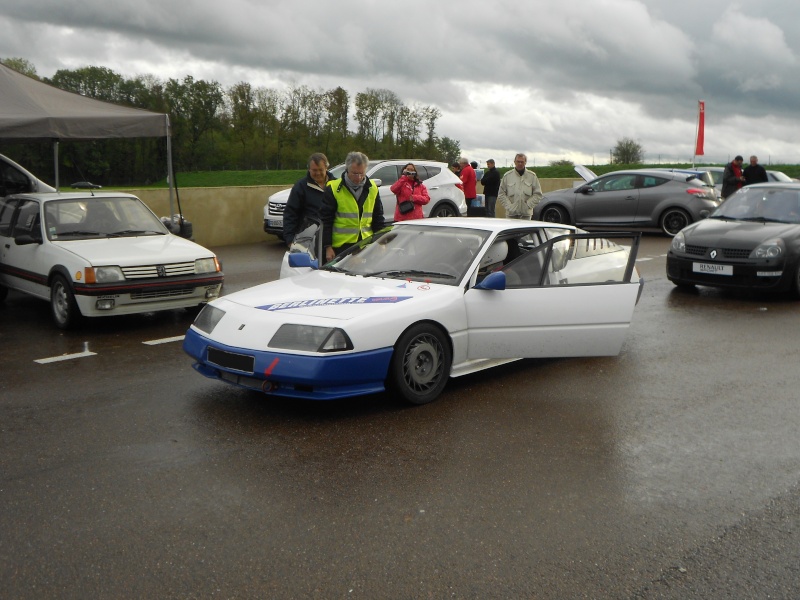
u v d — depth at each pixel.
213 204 16.77
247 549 3.61
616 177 19.02
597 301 6.42
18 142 11.55
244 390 6.16
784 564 3.52
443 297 5.89
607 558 3.56
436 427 5.32
